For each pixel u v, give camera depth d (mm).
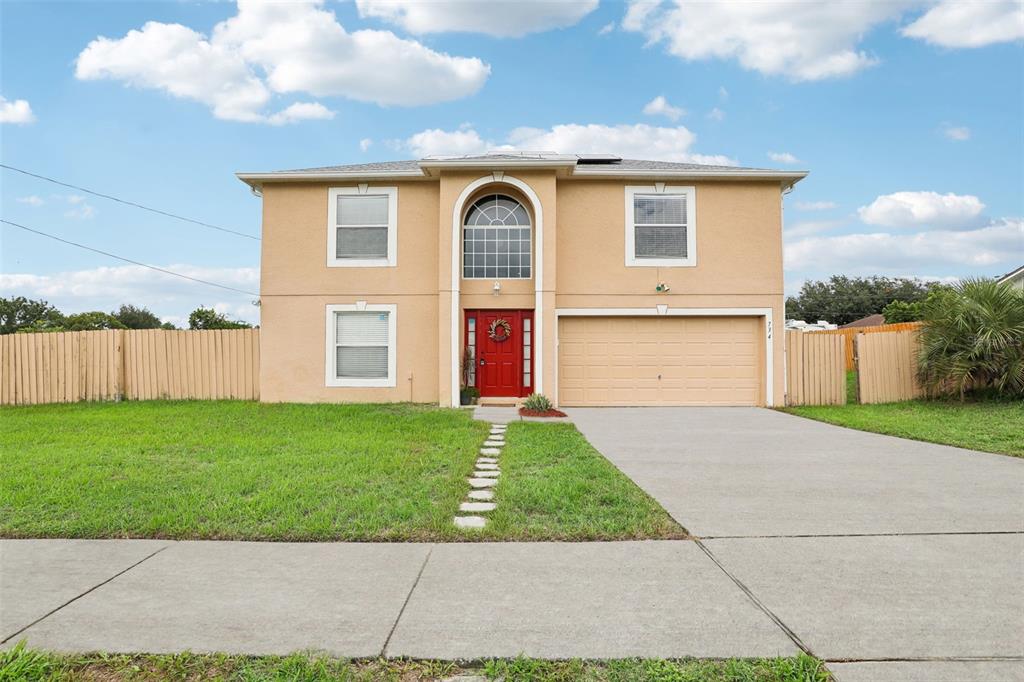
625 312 13789
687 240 13867
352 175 13695
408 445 8375
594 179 13859
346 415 11570
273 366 13945
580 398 13883
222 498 5680
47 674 2826
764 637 3146
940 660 2906
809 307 56281
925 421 10945
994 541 4668
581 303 13805
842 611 3443
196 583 3887
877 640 3104
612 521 5148
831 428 10602
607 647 3057
